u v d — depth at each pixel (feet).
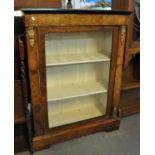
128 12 4.44
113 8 5.47
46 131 4.86
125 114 6.53
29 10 3.50
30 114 4.56
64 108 5.81
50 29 3.87
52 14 3.72
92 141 5.34
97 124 5.47
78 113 5.78
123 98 6.30
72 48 5.19
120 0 5.11
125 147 5.13
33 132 4.84
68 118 5.45
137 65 6.79
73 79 5.65
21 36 4.02
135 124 6.16
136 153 4.92
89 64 5.65
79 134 5.32
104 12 4.16
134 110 6.68
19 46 3.90
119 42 4.77
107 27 4.43
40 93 4.40
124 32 4.69
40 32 3.82
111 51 4.86
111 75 5.12
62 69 5.31
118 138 5.49
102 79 5.82
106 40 5.16
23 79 4.23
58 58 4.89
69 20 3.92
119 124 5.87
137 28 5.19
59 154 4.83
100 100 6.04
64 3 5.62
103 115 5.58
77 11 3.87
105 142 5.31
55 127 4.95
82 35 5.13
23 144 5.06
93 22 4.18
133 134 5.67
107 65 5.29
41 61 4.11
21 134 5.38
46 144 4.91
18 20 4.17
